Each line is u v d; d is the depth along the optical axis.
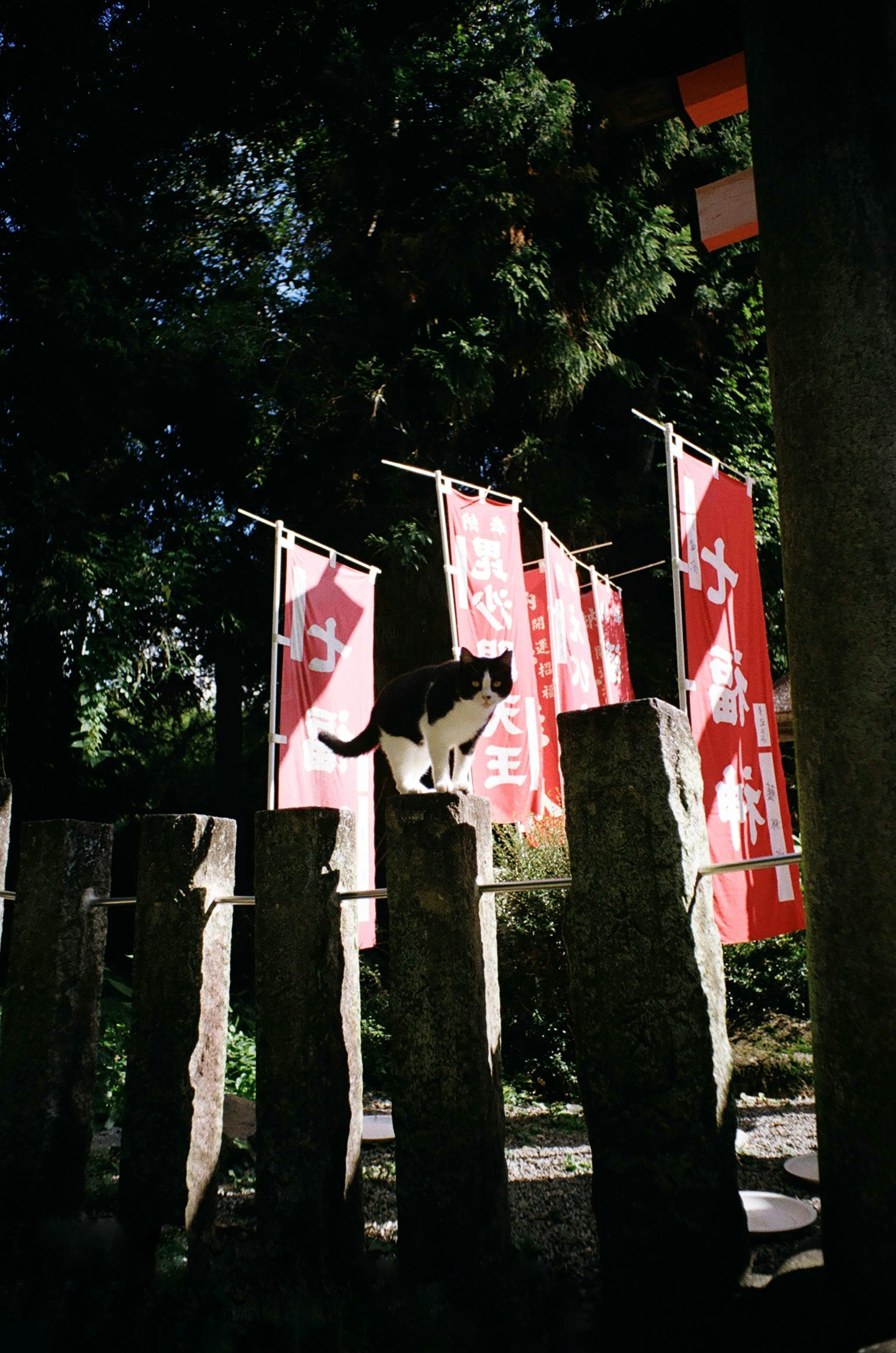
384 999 7.84
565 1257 3.02
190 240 12.21
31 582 8.54
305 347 11.00
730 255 11.91
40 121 10.42
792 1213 3.21
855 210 2.22
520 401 11.44
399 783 5.23
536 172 10.94
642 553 12.47
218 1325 2.42
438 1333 2.19
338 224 11.59
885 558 2.10
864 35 2.28
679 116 3.77
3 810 3.44
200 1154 2.82
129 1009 6.57
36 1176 3.00
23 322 9.51
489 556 6.34
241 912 10.52
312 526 11.05
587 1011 2.21
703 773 4.23
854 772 2.08
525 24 11.05
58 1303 2.61
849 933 2.04
